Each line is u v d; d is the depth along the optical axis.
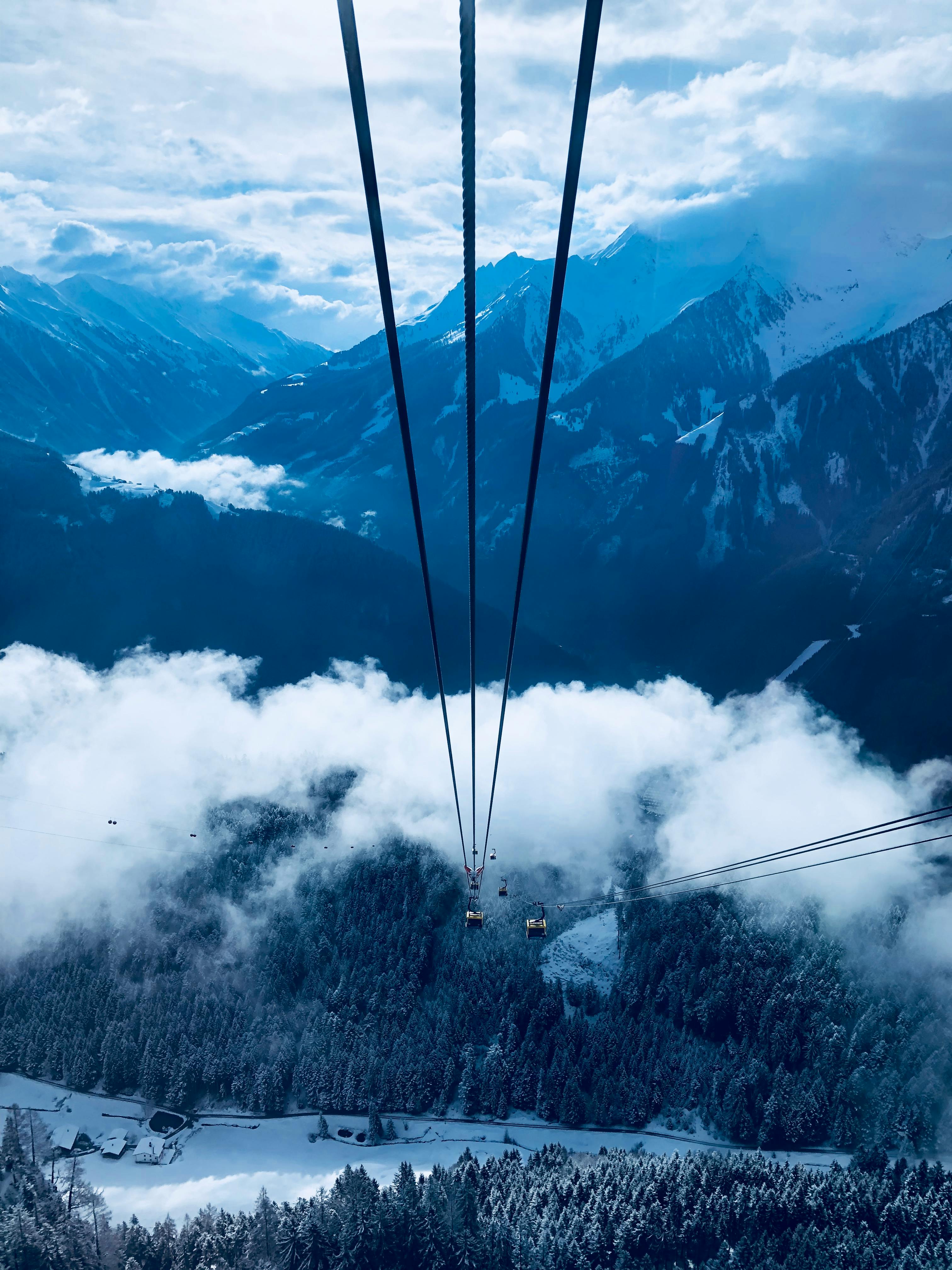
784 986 154.25
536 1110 135.12
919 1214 104.06
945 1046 140.75
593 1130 131.50
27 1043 140.12
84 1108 132.00
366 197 11.90
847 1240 99.62
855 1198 106.38
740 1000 149.88
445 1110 134.25
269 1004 150.50
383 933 163.62
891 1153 127.31
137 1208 113.62
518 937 167.75
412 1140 128.62
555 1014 148.38
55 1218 95.19
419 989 153.88
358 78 10.74
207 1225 97.62
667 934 165.62
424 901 173.12
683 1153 126.94
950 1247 98.44
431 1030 146.50
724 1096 135.25
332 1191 103.62
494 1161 113.69
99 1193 113.50
